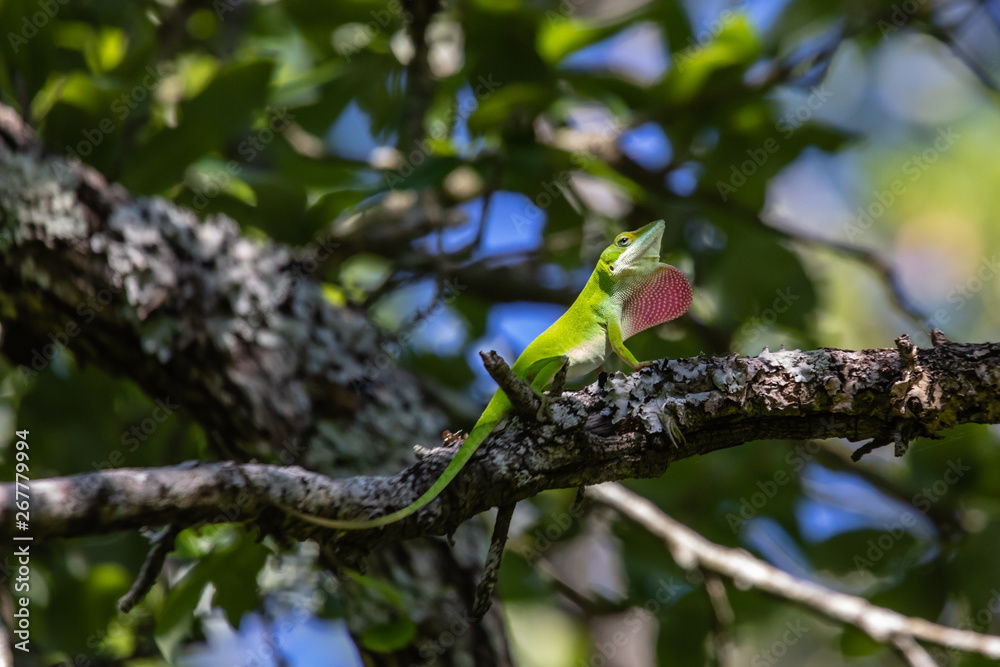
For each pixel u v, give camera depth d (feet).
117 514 12.76
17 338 28.45
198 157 29.32
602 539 43.09
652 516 30.73
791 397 17.24
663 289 25.20
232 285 26.89
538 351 23.63
